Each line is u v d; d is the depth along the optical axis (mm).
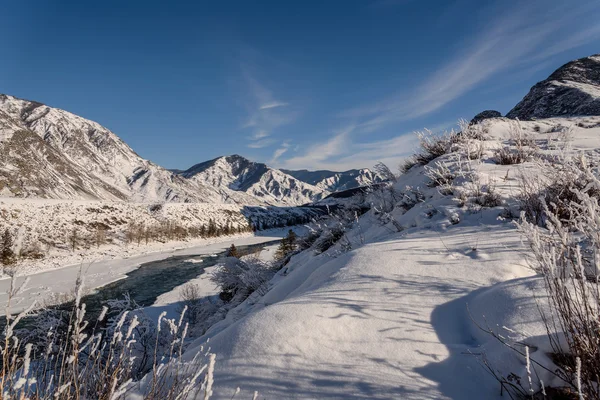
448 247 3209
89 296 25875
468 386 1767
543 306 2012
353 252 3574
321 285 2986
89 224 64000
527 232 2020
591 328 1562
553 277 1739
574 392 1568
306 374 1972
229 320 5961
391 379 1854
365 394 1784
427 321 2285
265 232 119375
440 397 1716
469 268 2797
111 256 51531
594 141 5809
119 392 1601
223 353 2303
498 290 2314
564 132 5504
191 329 9242
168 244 70500
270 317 2516
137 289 29000
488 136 7781
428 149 7727
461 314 2312
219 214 113812
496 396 1697
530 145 5816
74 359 1593
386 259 3152
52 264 39594
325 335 2229
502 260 2797
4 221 50094
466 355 1959
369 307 2465
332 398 1793
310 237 8867
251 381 1998
